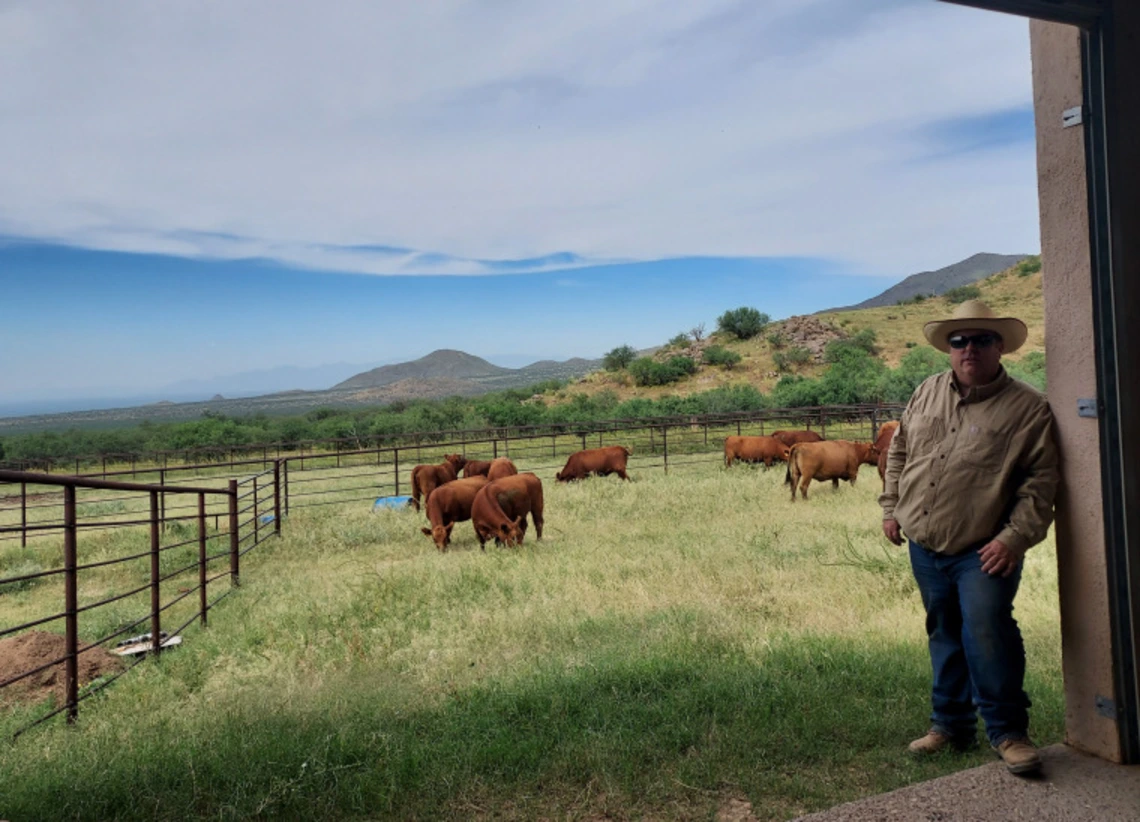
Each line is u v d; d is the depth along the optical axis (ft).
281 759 12.32
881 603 22.50
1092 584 10.17
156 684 19.15
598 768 11.59
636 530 39.50
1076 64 9.93
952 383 11.19
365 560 37.27
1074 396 10.19
